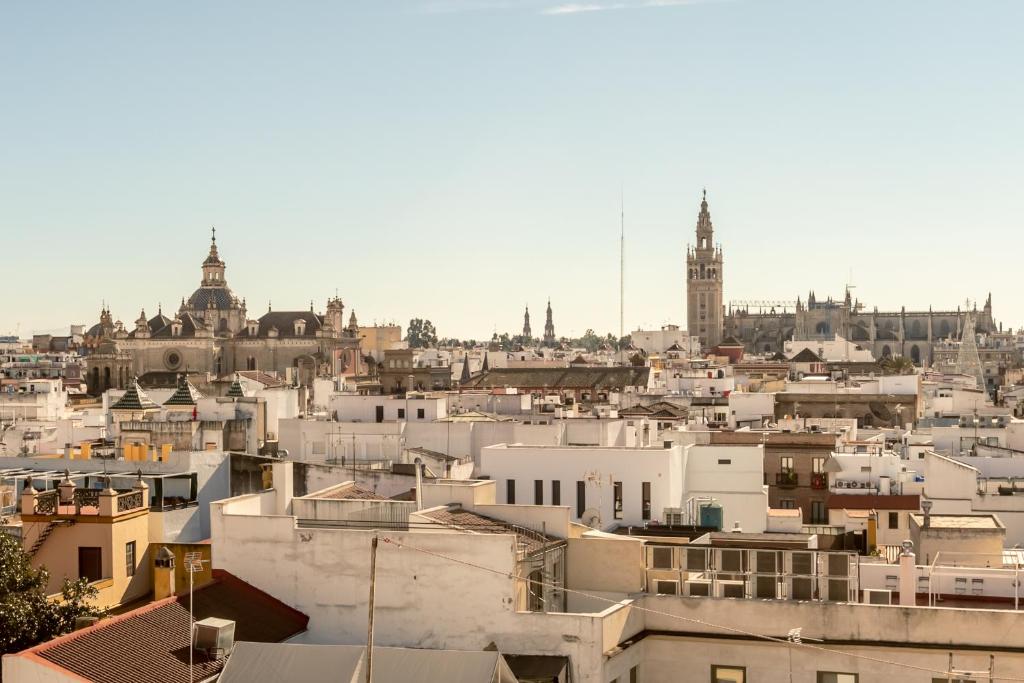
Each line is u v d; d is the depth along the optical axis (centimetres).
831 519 10350
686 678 4791
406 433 11881
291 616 4828
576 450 8038
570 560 5100
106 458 7919
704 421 16338
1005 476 11506
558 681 4362
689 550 4984
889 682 4603
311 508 5550
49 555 5428
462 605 4662
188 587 5053
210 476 7294
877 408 19362
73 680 3956
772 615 4747
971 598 5319
